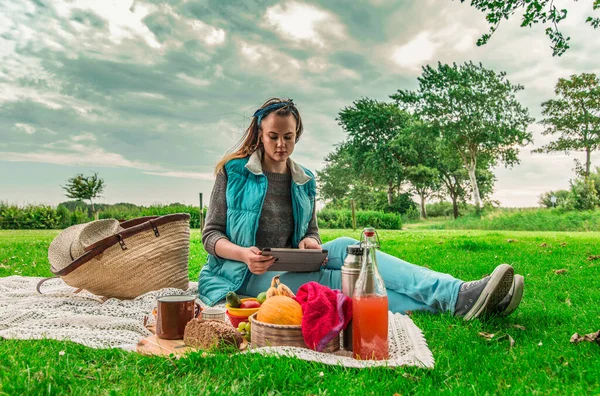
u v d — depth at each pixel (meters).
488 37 11.21
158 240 3.78
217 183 3.42
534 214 30.00
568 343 2.41
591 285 4.52
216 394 1.64
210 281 3.34
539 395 1.70
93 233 3.78
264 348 2.09
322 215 31.66
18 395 1.61
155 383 1.81
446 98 43.88
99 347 2.29
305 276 3.14
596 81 49.88
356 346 2.09
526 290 4.25
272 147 3.16
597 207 30.27
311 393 1.71
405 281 2.98
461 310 2.84
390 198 49.31
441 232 19.73
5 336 2.51
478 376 1.90
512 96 43.94
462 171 48.34
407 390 1.77
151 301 3.40
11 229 23.89
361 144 49.50
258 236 3.31
